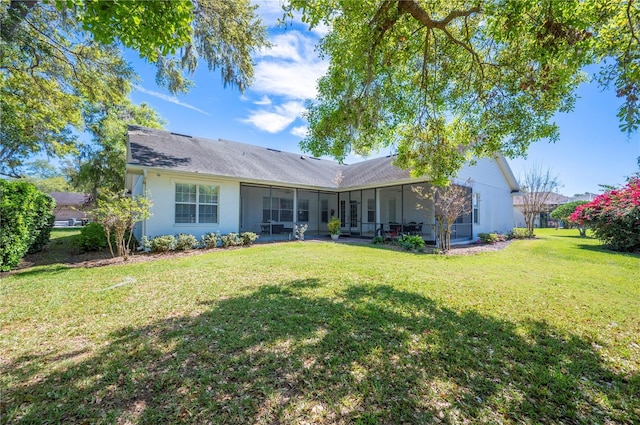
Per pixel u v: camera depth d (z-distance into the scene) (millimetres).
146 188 9719
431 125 5898
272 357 2760
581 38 3250
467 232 13836
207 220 11195
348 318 3674
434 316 3783
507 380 2447
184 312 3930
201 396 2221
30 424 1943
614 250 10078
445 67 5227
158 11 2766
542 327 3480
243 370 2559
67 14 7309
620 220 9820
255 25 8758
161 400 2180
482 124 5535
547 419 2031
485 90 5172
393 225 14906
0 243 6379
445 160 5977
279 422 1969
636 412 2096
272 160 15781
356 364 2654
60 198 36812
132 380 2414
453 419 2006
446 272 6391
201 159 11531
